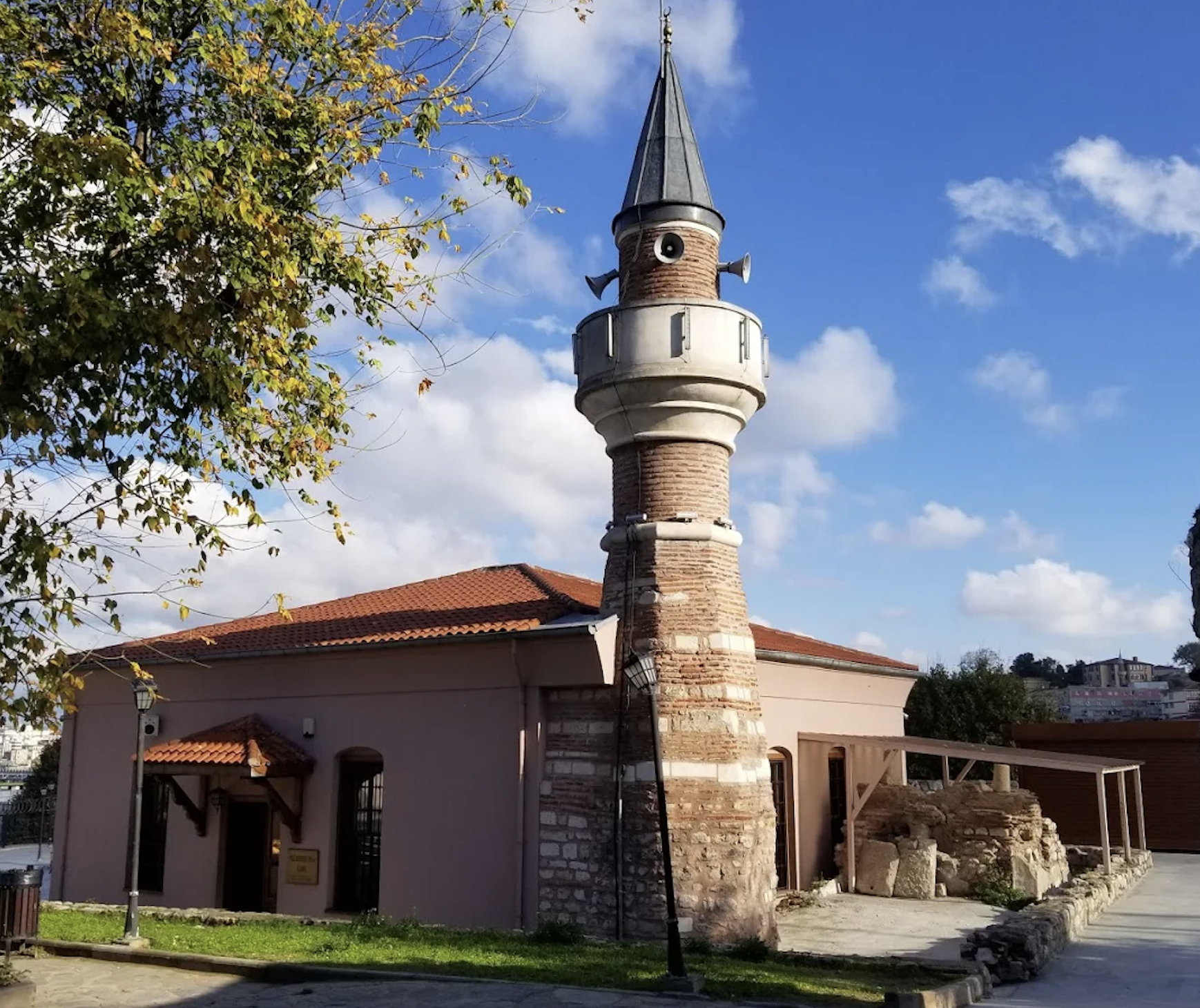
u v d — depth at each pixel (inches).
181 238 401.4
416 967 477.7
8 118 390.0
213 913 658.2
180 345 402.9
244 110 470.3
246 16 467.5
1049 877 893.8
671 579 650.2
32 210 398.9
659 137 708.7
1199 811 1180.5
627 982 453.4
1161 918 729.0
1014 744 1277.1
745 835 620.1
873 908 827.4
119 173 397.4
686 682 634.8
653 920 608.7
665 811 465.7
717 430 673.0
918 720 1689.2
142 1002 432.8
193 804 804.6
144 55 442.0
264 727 784.3
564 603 748.6
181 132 454.3
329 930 598.5
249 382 451.5
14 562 393.7
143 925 612.7
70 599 412.5
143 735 563.8
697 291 681.6
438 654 714.8
